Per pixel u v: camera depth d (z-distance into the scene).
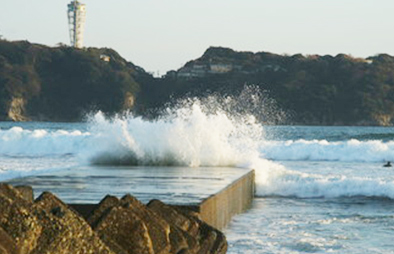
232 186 26.89
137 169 34.91
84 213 18.08
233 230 24.97
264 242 22.83
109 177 28.22
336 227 26.33
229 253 20.98
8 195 11.41
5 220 10.80
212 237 16.83
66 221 11.28
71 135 75.69
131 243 13.33
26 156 67.94
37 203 12.55
